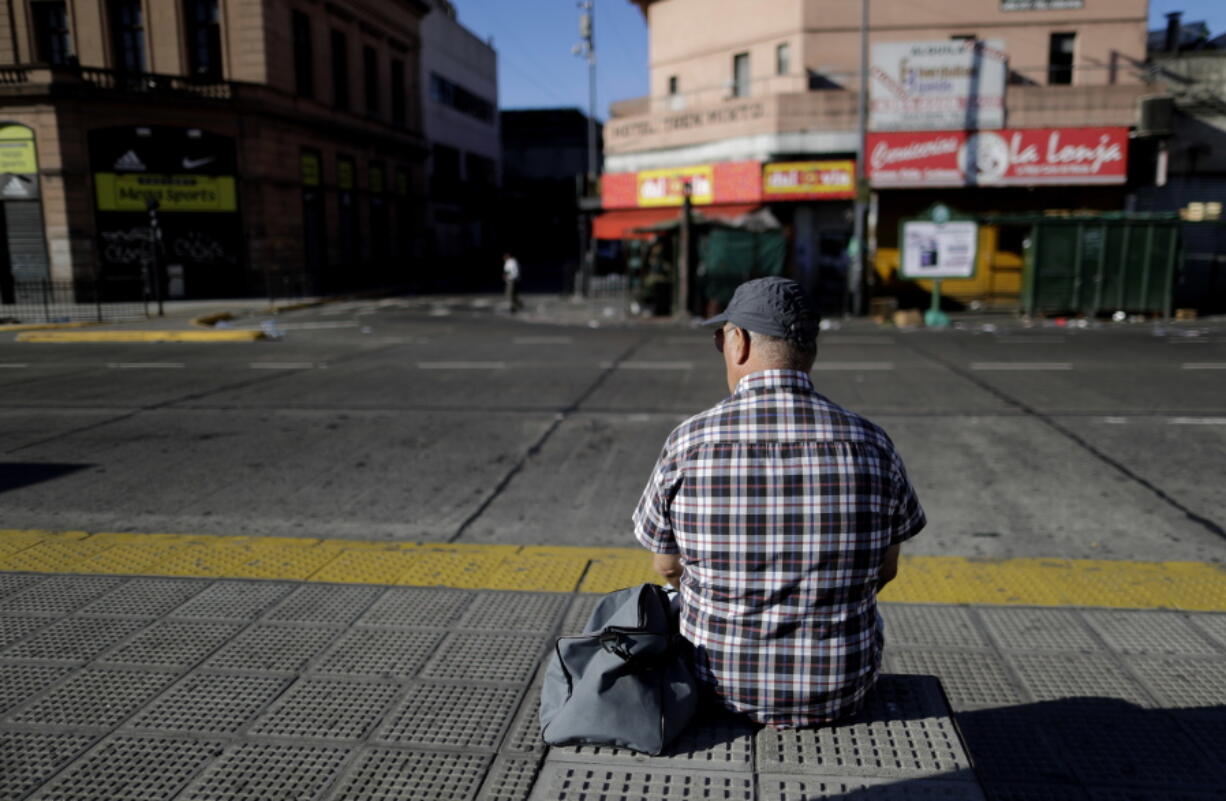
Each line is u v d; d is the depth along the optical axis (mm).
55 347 14797
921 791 1842
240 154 26016
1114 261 18484
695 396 9641
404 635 3582
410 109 38250
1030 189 22062
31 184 23750
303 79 29156
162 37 25750
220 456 7016
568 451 7164
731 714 2068
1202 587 4070
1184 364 11672
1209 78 22547
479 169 49844
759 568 1931
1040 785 2549
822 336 16078
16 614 3811
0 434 7824
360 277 32719
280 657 3383
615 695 2018
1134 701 3023
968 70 21203
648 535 2080
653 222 25797
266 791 2506
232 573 4332
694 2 26266
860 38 20953
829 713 2020
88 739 2795
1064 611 3793
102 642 3525
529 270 49219
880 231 22812
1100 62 22625
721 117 23875
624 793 1877
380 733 2822
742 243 20219
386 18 35281
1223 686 3117
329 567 4418
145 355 13562
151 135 24875
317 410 8906
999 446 7145
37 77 23234
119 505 5715
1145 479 6117
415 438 7645
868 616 2014
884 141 21609
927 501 5707
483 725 2867
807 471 1898
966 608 3832
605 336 16500
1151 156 21391
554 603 3916
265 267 26719
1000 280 22422
